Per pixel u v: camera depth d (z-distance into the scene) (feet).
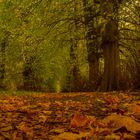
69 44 81.87
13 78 105.09
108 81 68.23
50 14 69.82
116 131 14.15
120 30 75.97
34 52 76.79
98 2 67.72
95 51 84.99
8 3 70.38
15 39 72.23
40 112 25.20
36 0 68.13
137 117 20.03
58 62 95.96
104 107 27.89
